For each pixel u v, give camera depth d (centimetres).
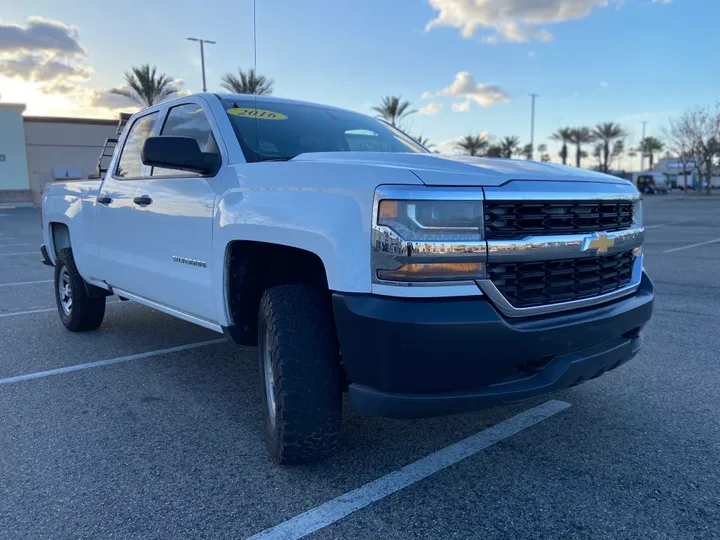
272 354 284
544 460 311
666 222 2206
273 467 304
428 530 249
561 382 271
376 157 302
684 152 5453
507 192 257
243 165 337
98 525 254
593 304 294
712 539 242
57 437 343
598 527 251
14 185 3841
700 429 348
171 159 339
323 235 264
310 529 250
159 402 399
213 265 343
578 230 285
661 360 480
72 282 561
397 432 348
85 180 559
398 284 244
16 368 472
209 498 275
